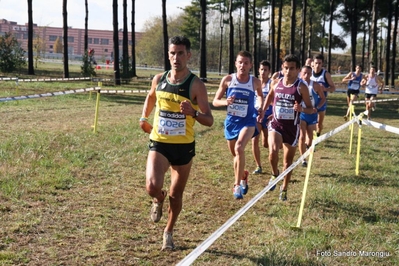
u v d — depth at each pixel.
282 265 4.59
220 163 9.31
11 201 6.05
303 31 39.72
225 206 6.59
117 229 5.41
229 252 4.94
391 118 20.55
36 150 8.91
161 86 4.77
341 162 9.93
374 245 5.24
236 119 7.07
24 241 4.89
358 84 18.09
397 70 67.81
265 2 53.72
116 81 30.98
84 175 7.61
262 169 9.20
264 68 9.09
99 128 12.16
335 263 4.76
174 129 4.69
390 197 7.20
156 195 4.48
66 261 4.49
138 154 9.33
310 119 9.52
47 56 87.44
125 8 36.88
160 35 88.50
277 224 5.81
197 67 80.44
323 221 5.99
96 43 121.00
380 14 47.00
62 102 18.45
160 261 4.65
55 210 5.88
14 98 9.11
